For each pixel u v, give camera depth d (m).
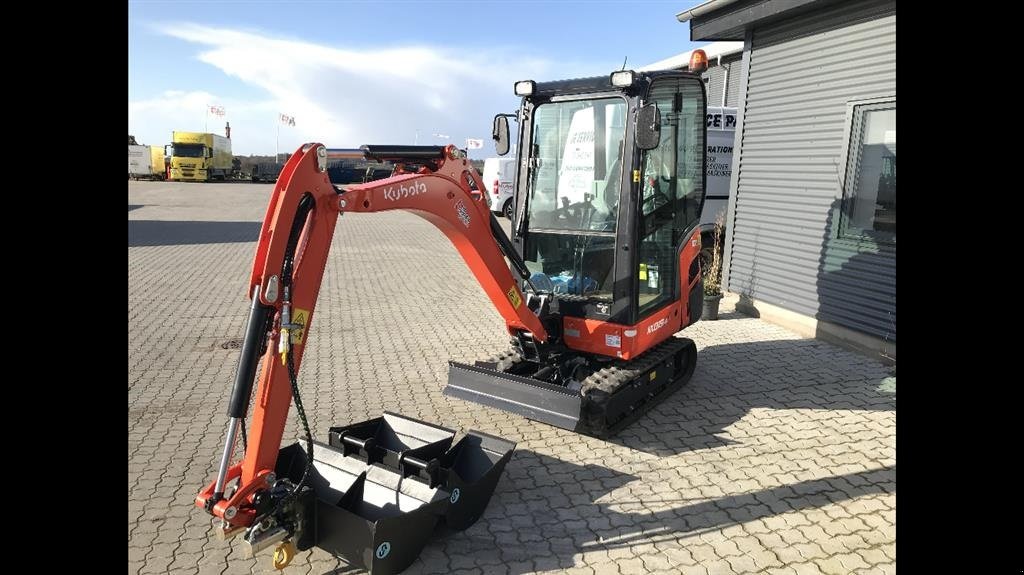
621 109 5.13
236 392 3.11
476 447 4.21
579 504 4.20
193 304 9.49
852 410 5.68
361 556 3.31
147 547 3.68
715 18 8.94
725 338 7.89
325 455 4.05
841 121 7.45
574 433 5.26
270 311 3.21
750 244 8.99
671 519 4.02
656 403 5.67
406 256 14.50
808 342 7.70
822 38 7.64
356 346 7.66
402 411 5.69
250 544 3.16
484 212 4.50
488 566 3.56
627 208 4.92
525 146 5.61
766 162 8.62
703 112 6.05
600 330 5.16
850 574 3.49
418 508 3.45
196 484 4.40
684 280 5.89
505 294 4.75
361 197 3.50
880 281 7.01
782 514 4.07
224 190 36.34
